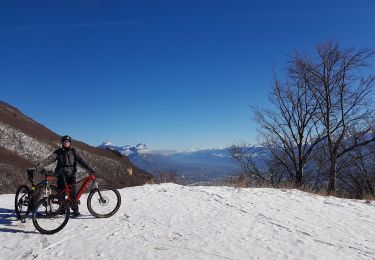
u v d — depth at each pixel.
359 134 25.00
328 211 10.86
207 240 7.54
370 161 25.69
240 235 7.96
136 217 9.12
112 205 9.53
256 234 8.09
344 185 26.98
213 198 11.98
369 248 7.57
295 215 10.10
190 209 10.27
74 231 7.91
